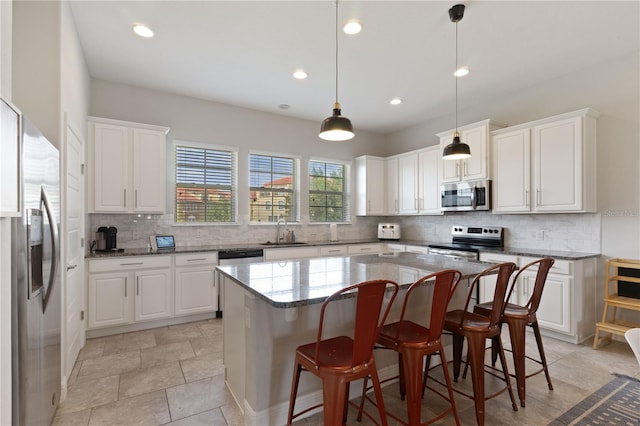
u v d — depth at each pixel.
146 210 3.68
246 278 1.99
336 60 3.09
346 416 1.83
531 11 2.48
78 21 2.63
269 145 4.88
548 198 3.40
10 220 1.34
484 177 3.95
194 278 3.73
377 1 2.38
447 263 2.55
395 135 5.86
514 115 4.05
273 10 2.48
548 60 3.26
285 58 3.23
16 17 2.13
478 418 1.84
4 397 1.29
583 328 3.15
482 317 2.11
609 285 3.22
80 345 2.90
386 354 2.38
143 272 3.45
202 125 4.36
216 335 3.32
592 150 3.27
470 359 1.90
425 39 2.88
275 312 1.89
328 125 2.21
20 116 1.35
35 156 1.54
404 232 5.69
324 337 2.06
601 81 3.31
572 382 2.37
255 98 4.31
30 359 1.46
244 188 4.67
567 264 3.07
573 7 2.43
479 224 4.46
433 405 2.10
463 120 4.69
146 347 3.01
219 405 2.09
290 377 1.94
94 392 2.24
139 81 3.78
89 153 3.38
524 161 3.61
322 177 5.43
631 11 2.47
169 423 1.91
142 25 2.68
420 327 1.92
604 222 3.28
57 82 2.19
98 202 3.41
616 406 2.07
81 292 2.95
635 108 3.09
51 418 1.84
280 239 4.93
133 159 3.61
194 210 4.34
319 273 2.15
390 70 3.48
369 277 2.01
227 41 2.92
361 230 5.77
